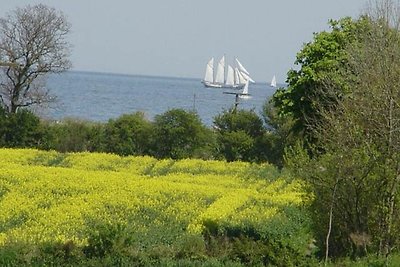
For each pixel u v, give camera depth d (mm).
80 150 147000
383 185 53938
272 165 128000
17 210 72938
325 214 56625
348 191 55031
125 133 143875
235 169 121875
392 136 53219
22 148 142000
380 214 54188
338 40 97500
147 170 118750
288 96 100875
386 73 54438
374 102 54281
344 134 54000
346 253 55844
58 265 48219
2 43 155375
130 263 48781
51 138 146625
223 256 51938
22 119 145125
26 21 156500
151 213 75875
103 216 72938
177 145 141500
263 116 145375
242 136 141750
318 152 60156
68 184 90062
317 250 60156
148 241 61562
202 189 93250
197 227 68938
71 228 66312
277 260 50531
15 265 47594
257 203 87000
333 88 67312
